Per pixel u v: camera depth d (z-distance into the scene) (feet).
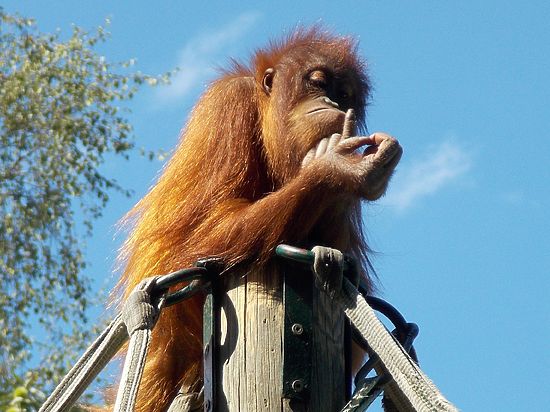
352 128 36.55
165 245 38.06
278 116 39.81
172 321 38.52
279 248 33.30
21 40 93.86
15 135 90.43
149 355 39.75
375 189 35.19
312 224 35.78
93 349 32.81
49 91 92.07
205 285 34.42
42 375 77.36
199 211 38.37
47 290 85.66
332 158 35.55
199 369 38.73
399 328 34.99
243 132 40.01
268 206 35.42
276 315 33.32
